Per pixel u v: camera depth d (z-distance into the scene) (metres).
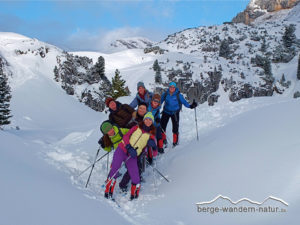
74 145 8.12
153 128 5.43
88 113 48.59
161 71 85.31
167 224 3.68
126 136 4.95
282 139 4.79
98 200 4.32
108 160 6.80
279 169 3.82
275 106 7.89
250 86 79.56
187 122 10.42
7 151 4.72
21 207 2.36
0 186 2.63
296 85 84.38
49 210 2.58
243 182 3.95
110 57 118.81
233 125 7.39
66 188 3.95
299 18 178.88
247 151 4.93
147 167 6.81
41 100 45.53
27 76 51.66
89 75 60.94
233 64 96.81
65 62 60.44
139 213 4.28
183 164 6.06
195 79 80.00
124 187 5.36
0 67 47.06
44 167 5.02
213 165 5.06
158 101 6.86
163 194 4.95
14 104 41.38
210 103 76.69
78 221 2.65
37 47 61.03
